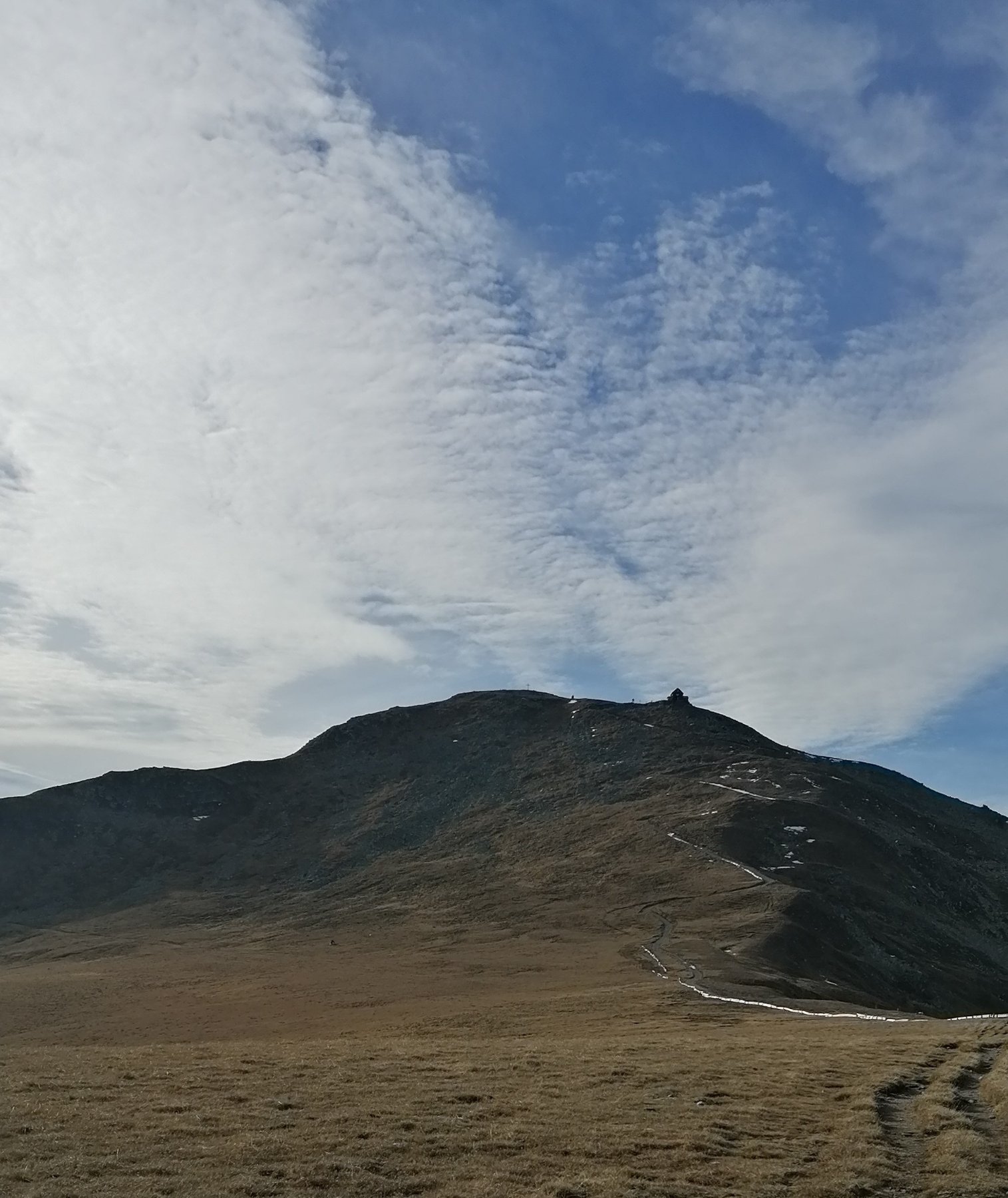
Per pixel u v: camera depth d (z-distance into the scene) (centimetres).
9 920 18275
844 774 19662
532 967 8812
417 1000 7331
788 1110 2717
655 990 6656
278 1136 2275
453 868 16275
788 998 6769
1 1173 1980
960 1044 3947
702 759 19850
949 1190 2052
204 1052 3644
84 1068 3169
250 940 13762
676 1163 2195
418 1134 2341
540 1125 2459
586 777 19962
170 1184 1923
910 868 14412
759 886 11906
